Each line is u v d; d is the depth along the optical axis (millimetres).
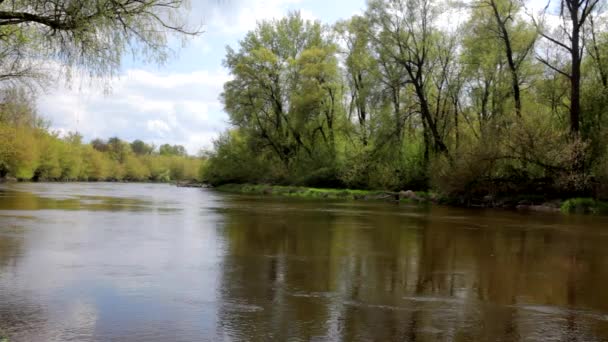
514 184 32969
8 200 32406
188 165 148375
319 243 14906
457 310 7984
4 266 10523
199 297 8414
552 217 24844
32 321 6949
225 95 57156
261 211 26812
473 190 33969
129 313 7426
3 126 59469
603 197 29125
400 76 40531
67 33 7512
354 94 51719
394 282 9875
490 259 12656
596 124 32250
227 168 66625
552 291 9367
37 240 14281
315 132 55875
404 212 27328
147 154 173000
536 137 30641
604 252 13875
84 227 17719
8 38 8477
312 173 51875
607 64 32312
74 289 8750
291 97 52750
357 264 11680
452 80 40188
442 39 40438
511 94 36938
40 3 7199
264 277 10070
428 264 11844
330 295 8742
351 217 23688
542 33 32281
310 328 6918
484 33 35719
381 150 42906
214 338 6430
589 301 8695
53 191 50000
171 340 6324
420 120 42406
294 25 56844
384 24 40062
